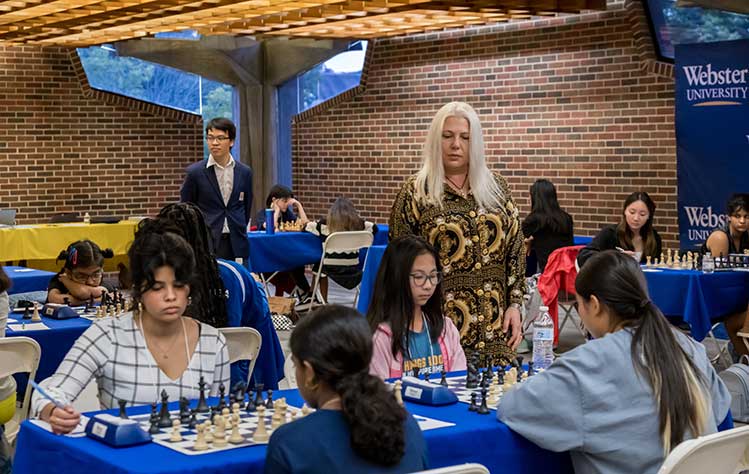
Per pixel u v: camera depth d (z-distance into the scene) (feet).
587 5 33.30
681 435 10.12
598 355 10.23
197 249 13.61
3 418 14.42
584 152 36.78
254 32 39.63
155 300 10.52
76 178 44.39
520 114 38.65
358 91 44.32
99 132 44.86
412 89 42.27
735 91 31.83
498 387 11.60
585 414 10.11
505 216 14.32
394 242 12.80
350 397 7.91
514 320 14.40
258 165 48.67
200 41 45.96
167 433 9.57
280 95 48.37
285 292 37.19
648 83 34.86
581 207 37.04
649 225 26.04
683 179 33.24
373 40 43.52
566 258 26.53
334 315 8.29
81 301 20.01
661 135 34.65
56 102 43.83
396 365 12.66
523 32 38.29
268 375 14.92
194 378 11.03
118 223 37.29
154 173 46.32
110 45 45.16
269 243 32.32
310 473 7.88
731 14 33.35
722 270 24.38
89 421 9.45
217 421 9.29
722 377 17.12
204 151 47.62
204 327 11.32
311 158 46.70
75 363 10.67
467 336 14.14
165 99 46.80
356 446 7.89
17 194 43.09
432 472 7.98
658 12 34.83
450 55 40.75
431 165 14.10
